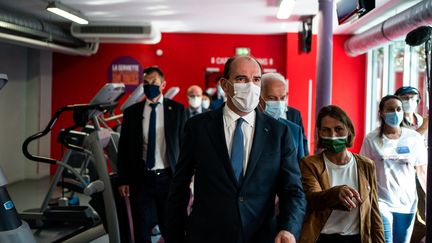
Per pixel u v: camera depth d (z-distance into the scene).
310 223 2.74
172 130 4.19
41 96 9.58
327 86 6.22
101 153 4.23
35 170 9.60
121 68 9.95
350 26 8.73
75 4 7.07
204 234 2.24
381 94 9.20
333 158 2.86
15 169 9.23
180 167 2.41
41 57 9.55
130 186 4.16
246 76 2.30
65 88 10.01
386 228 3.38
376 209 2.81
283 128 2.38
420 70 7.33
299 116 3.86
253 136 2.31
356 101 9.79
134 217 4.14
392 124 3.79
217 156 2.27
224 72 2.38
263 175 2.26
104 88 4.41
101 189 4.13
